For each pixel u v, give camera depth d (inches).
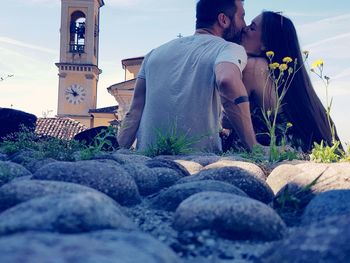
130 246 46.1
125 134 215.5
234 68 184.9
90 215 56.1
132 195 90.0
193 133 192.2
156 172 110.0
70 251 41.9
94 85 1675.7
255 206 67.9
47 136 201.2
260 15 220.4
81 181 87.1
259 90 207.6
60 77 1631.4
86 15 1638.8
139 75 217.5
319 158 149.7
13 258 39.5
